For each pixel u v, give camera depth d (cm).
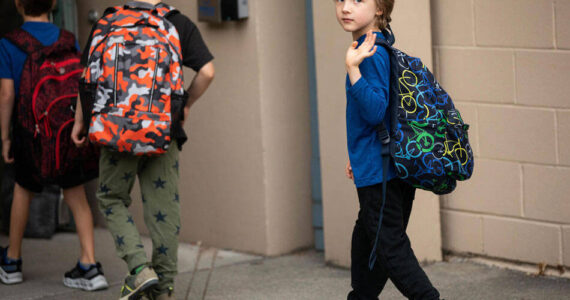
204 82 398
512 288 442
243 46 517
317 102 520
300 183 540
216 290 467
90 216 479
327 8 477
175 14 395
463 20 477
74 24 591
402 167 325
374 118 320
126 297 385
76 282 477
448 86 489
